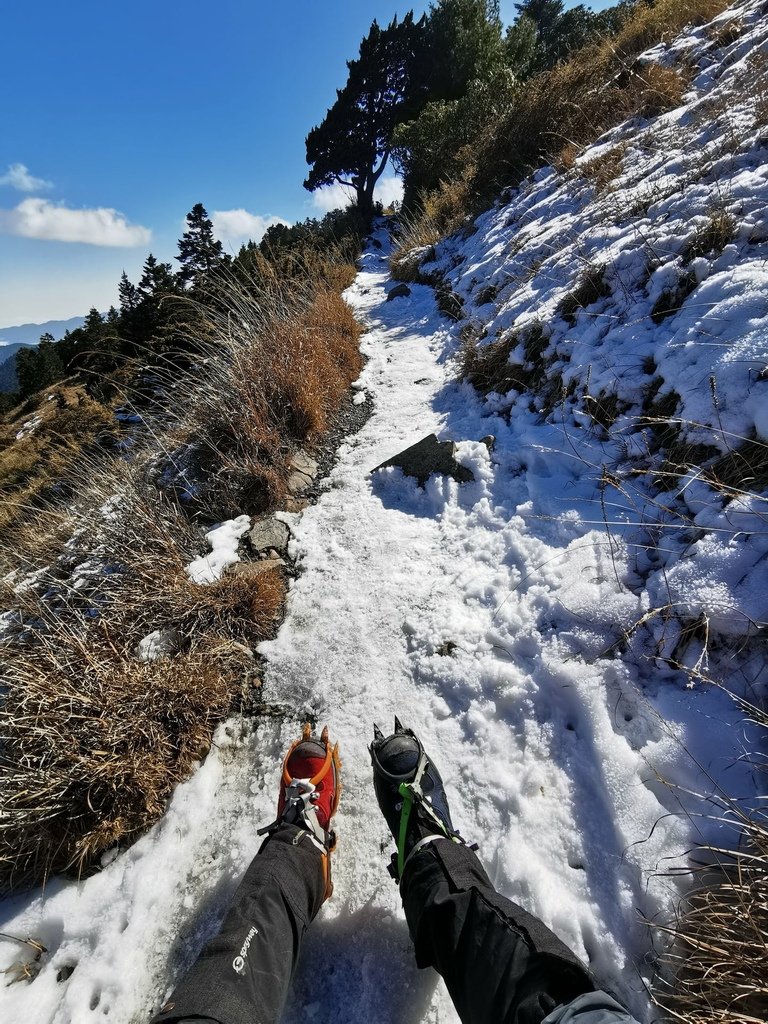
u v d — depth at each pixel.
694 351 2.55
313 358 4.55
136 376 4.98
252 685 2.44
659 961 1.37
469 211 7.69
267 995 1.23
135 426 4.43
